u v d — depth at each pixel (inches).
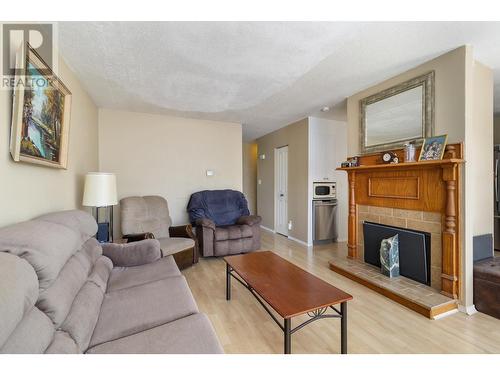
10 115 53.2
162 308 53.2
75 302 46.3
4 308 27.7
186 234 126.3
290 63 88.8
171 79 101.3
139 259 81.0
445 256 83.7
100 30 68.2
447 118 83.7
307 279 69.7
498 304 75.9
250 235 146.2
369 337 67.4
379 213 110.6
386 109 105.1
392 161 98.8
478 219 90.4
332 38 73.8
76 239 54.8
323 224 172.6
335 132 176.7
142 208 125.3
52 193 74.8
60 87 76.0
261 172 238.1
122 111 144.2
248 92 117.0
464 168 79.7
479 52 83.5
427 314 77.0
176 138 158.9
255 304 86.8
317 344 64.9
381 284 92.8
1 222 50.3
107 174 95.4
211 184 169.9
